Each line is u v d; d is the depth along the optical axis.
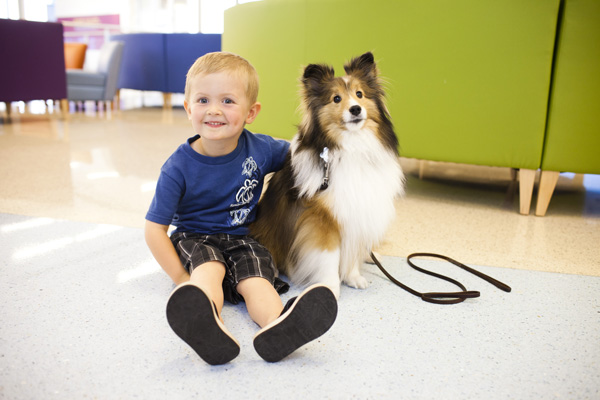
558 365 1.25
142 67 8.55
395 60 2.86
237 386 1.12
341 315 1.50
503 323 1.47
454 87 2.75
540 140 2.65
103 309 1.48
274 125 3.64
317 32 3.12
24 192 2.84
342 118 1.63
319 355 1.27
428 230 2.46
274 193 1.82
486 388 1.14
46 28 6.08
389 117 1.82
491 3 2.55
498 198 3.25
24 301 1.51
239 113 1.52
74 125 6.04
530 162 2.69
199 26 12.21
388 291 1.70
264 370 1.19
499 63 2.62
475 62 2.67
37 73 6.09
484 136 2.75
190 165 1.57
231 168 1.62
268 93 3.62
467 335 1.39
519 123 2.66
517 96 2.63
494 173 4.27
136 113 7.94
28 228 2.21
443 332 1.41
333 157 1.65
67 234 2.14
